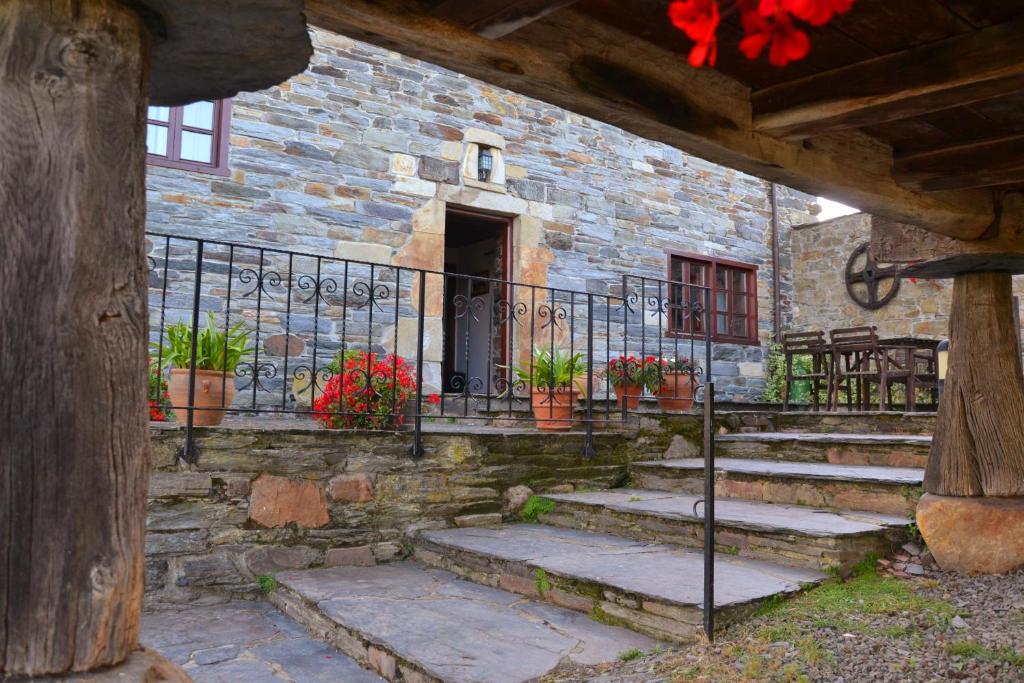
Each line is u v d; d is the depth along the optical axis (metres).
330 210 6.39
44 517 1.29
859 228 9.12
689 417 5.08
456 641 2.55
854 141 2.73
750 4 0.92
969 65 1.93
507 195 7.36
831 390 6.81
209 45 1.58
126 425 1.39
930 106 2.12
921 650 2.33
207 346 3.82
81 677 1.30
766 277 9.53
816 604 2.67
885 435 4.65
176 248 5.77
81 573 1.31
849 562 2.99
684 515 3.45
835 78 2.20
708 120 2.28
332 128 6.46
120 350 1.39
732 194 9.24
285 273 6.15
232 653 2.74
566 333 7.61
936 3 1.82
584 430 4.93
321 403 4.07
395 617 2.80
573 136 7.87
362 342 6.40
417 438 3.94
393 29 1.71
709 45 0.90
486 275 9.44
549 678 2.26
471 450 4.12
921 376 6.78
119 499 1.37
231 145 6.04
